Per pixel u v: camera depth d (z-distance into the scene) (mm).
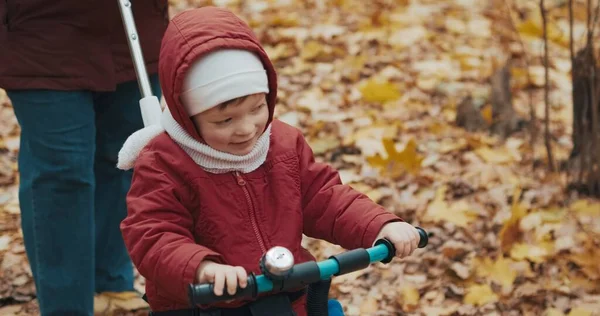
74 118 3342
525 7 7164
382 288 4246
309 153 2797
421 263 4391
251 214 2615
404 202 4855
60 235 3469
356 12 7234
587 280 4160
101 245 4098
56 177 3373
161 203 2537
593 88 4715
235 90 2479
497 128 5562
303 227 2779
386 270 4359
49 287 3521
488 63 6344
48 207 3424
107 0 3303
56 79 3285
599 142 4809
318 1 7410
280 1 7430
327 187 2748
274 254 2250
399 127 5629
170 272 2383
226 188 2605
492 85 5621
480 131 5594
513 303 4055
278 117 5766
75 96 3340
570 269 4281
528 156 5258
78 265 3529
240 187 2617
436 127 5602
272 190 2662
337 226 2682
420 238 2580
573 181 4902
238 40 2523
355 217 2645
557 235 4480
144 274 2486
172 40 2543
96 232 4074
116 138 3795
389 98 5922
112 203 4023
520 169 5133
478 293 4113
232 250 2578
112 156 3854
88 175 3443
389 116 5754
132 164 2707
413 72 6293
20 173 3590
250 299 2541
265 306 2531
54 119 3311
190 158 2602
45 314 3574
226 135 2527
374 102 5914
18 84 3260
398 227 2562
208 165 2590
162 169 2586
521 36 6660
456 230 4609
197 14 2576
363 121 5688
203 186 2576
